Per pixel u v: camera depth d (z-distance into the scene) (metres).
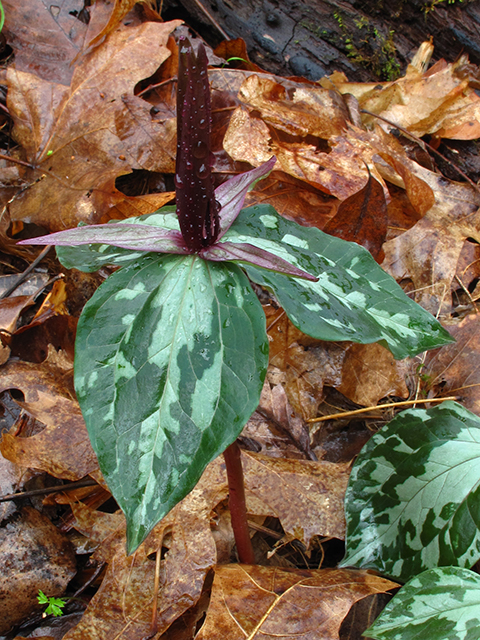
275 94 0.55
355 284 0.30
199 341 0.27
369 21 0.63
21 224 0.49
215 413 0.26
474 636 0.31
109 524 0.37
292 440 0.42
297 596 0.33
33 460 0.37
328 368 0.46
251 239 0.30
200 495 0.37
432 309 0.51
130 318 0.27
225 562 0.37
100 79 0.51
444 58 0.64
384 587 0.34
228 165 0.53
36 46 0.52
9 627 0.35
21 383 0.40
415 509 0.36
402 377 0.46
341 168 0.51
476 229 0.54
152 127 0.50
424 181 0.53
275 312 0.47
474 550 0.35
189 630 0.34
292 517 0.38
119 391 0.26
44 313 0.43
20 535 0.36
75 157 0.49
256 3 0.63
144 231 0.28
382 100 0.61
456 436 0.37
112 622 0.33
